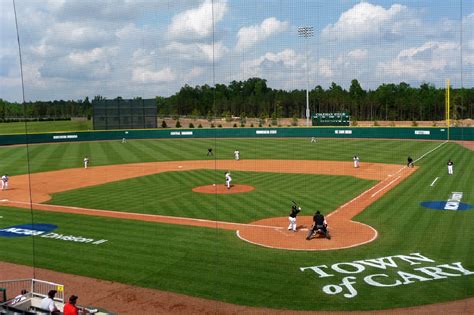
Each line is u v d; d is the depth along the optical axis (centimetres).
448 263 1594
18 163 4747
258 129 7006
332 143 6081
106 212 2484
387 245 1798
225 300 1349
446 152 4866
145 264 1658
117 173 4019
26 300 1270
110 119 7094
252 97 11412
